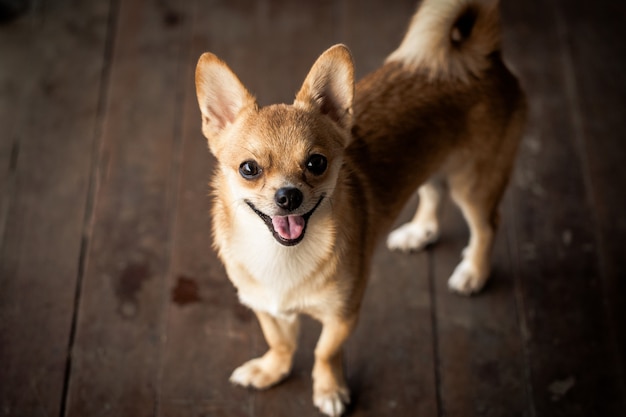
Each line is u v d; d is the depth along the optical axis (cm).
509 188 105
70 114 108
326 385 89
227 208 79
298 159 75
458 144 88
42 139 106
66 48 114
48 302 95
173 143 107
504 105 89
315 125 76
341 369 90
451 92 86
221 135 78
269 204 74
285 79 112
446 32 84
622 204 103
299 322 95
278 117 75
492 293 98
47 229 100
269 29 117
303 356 93
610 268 99
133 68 113
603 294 97
